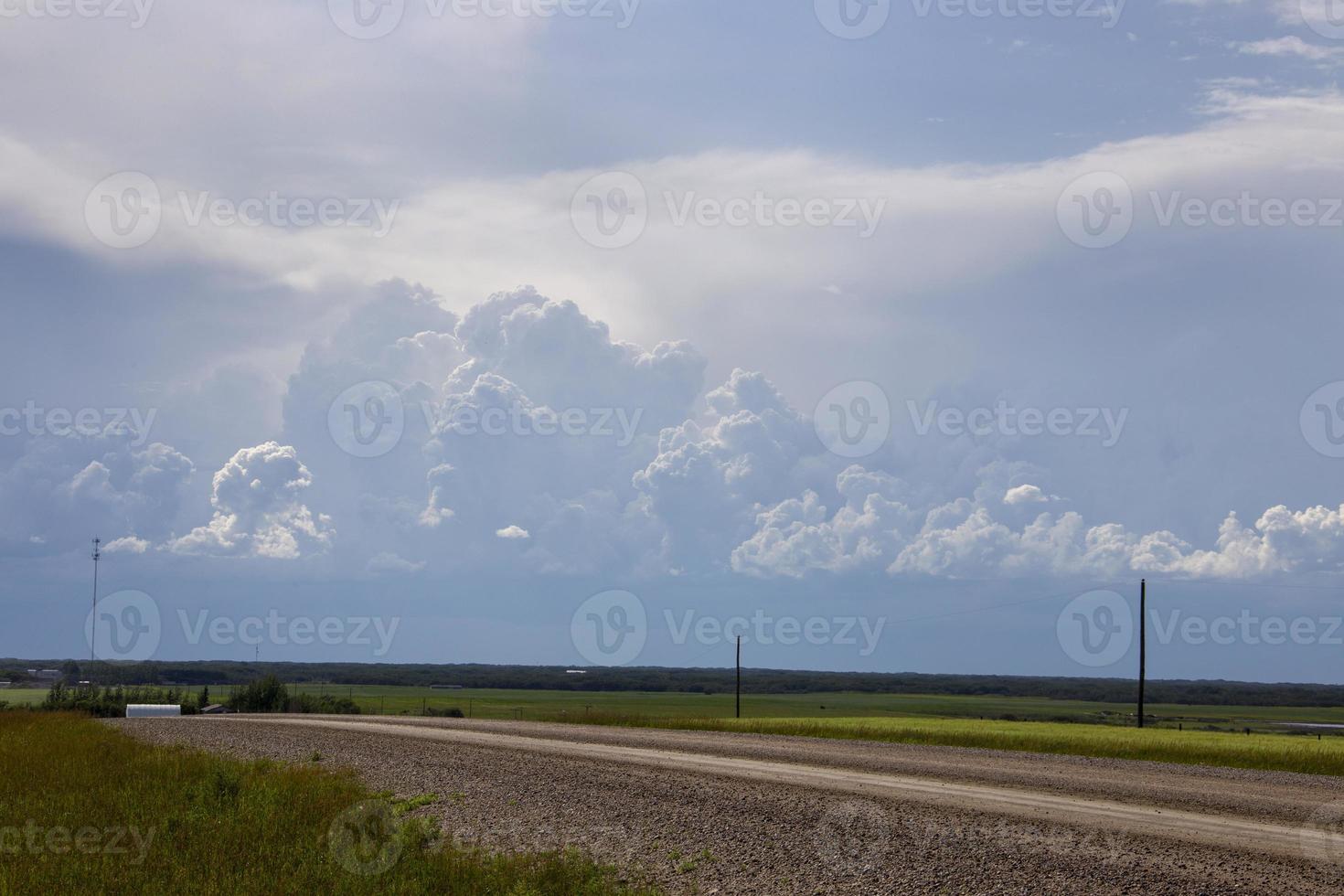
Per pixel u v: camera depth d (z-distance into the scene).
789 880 14.45
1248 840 15.13
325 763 30.55
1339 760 30.22
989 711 140.62
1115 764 27.88
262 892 13.63
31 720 50.81
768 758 29.81
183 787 22.48
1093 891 12.67
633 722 53.56
